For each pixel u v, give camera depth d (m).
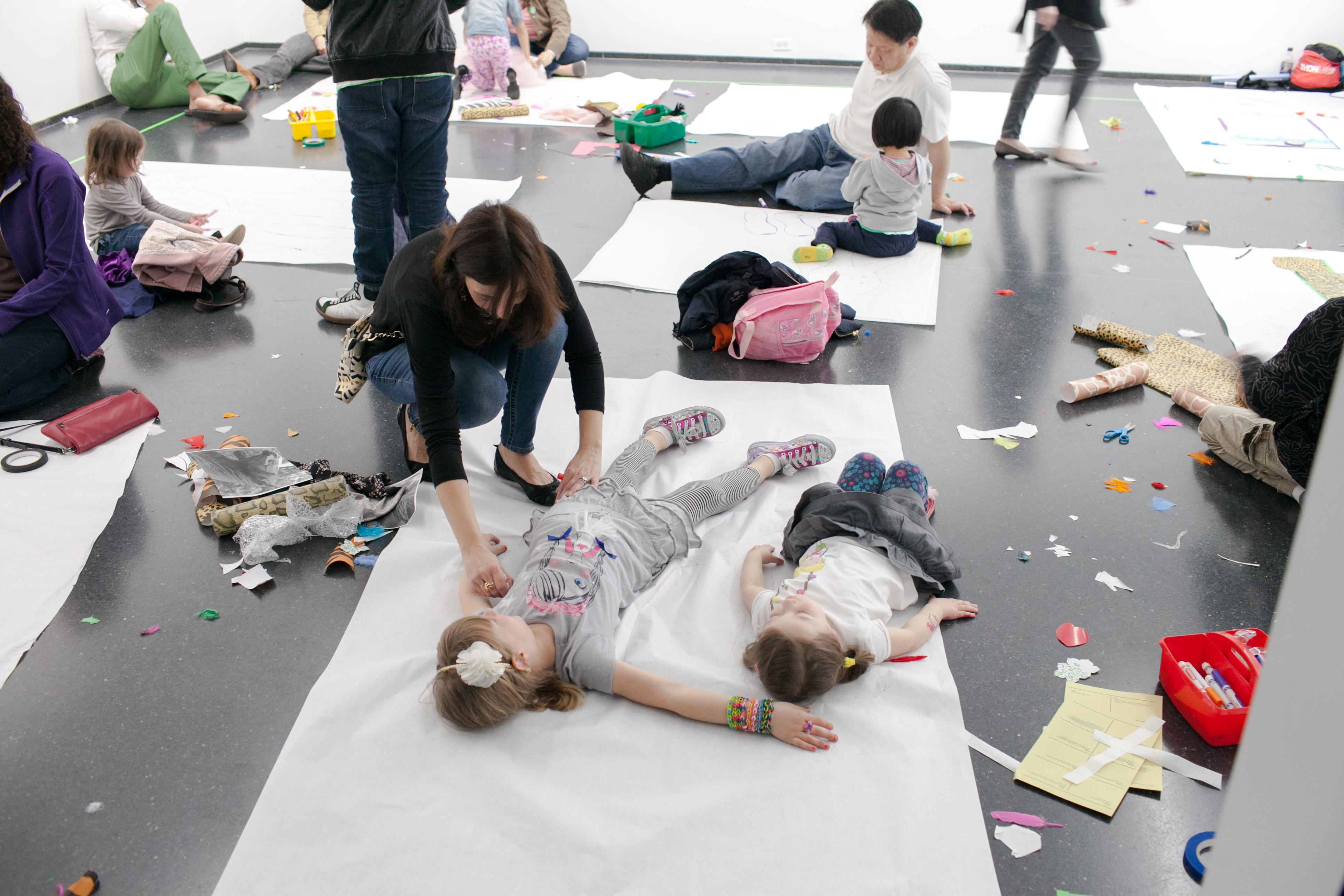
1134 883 1.63
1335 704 0.78
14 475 2.63
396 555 2.33
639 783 1.77
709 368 3.24
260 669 2.05
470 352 2.41
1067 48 5.04
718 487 2.45
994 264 4.05
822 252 3.97
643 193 4.66
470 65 6.56
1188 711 1.92
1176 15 6.67
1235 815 0.94
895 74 4.32
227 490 2.50
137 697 1.98
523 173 5.01
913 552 2.20
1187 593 2.27
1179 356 3.27
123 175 3.74
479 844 1.66
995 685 2.02
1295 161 5.26
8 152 2.80
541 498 2.52
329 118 5.43
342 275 3.87
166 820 1.73
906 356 3.32
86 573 2.31
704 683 1.98
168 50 5.91
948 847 1.67
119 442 2.79
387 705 1.92
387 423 2.92
